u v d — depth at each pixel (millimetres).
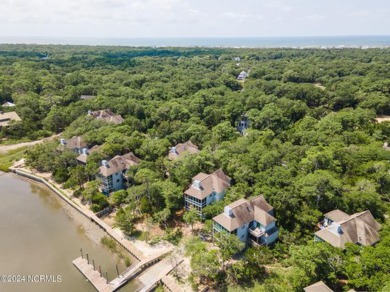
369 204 49281
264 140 75500
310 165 59438
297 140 78875
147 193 57125
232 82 156125
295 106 102375
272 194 50875
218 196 56031
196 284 41656
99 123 90250
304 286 36219
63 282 43469
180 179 60125
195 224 54344
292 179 54094
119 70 184375
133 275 44156
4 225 57312
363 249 38719
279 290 36688
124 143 75125
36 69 170500
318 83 161375
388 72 149875
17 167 81000
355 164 61594
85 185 68625
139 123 96688
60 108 114875
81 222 58344
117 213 56469
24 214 61188
